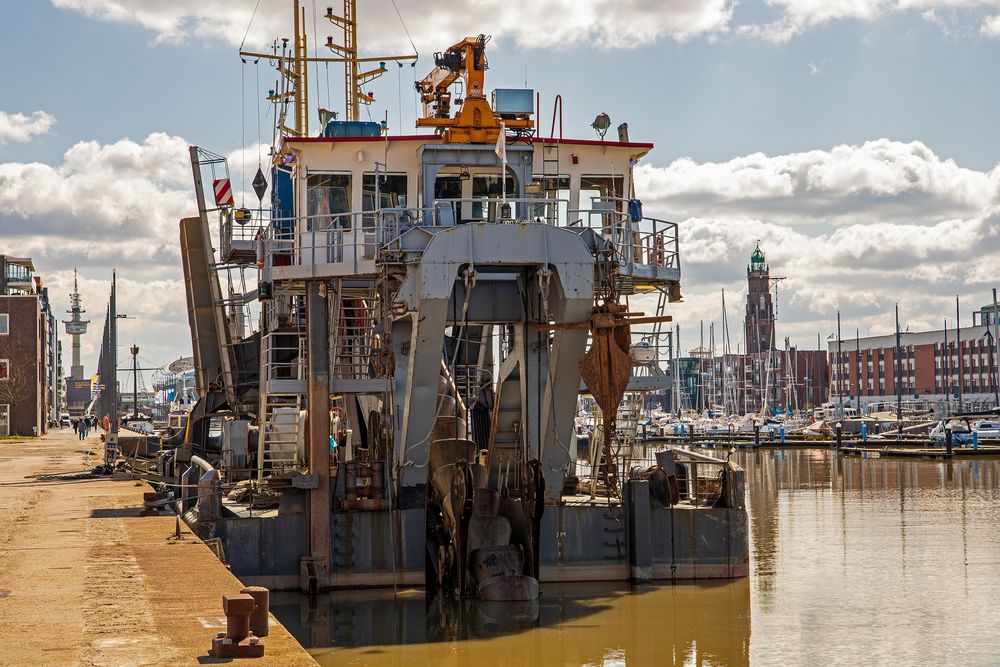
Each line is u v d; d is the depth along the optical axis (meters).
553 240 27.70
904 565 34.84
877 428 155.62
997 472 84.12
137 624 13.08
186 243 41.03
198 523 28.45
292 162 32.53
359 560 29.42
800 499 60.69
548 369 30.23
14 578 16.23
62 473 41.28
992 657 22.97
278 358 35.44
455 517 28.64
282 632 12.64
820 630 25.42
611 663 22.67
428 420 29.42
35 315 124.31
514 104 32.00
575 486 35.25
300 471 31.22
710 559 30.91
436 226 29.28
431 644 24.20
